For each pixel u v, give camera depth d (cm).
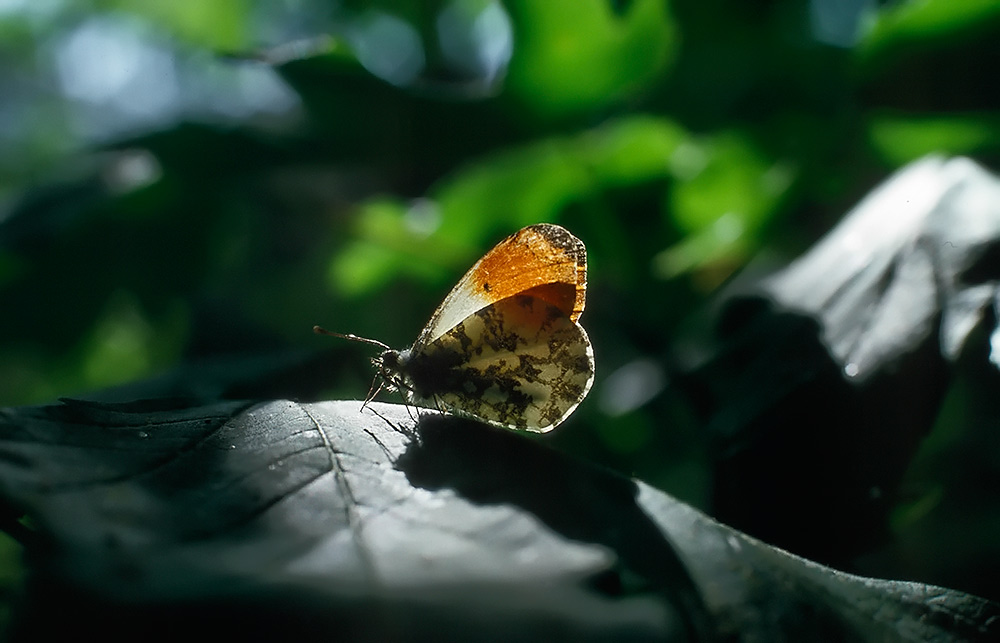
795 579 14
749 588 14
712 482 17
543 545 13
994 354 17
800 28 25
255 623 11
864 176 23
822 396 17
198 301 27
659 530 14
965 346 17
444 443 15
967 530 20
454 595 11
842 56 23
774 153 24
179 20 41
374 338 27
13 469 13
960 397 20
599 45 22
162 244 24
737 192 24
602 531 14
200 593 11
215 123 24
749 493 17
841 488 17
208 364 21
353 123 23
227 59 22
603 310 23
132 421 15
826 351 17
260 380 20
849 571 16
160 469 14
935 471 20
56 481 13
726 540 14
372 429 15
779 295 18
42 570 11
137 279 24
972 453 20
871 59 21
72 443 14
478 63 30
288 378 20
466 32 30
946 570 20
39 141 73
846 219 20
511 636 11
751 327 18
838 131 22
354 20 30
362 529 13
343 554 12
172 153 24
